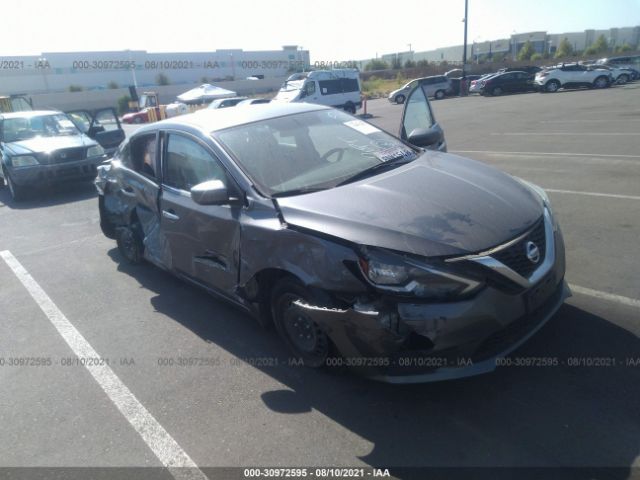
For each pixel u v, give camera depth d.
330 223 2.95
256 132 3.98
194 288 4.96
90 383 3.54
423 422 2.79
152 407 3.20
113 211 5.50
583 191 6.88
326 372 3.32
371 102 34.25
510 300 2.73
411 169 3.66
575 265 4.54
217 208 3.66
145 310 4.59
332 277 2.83
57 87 54.84
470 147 11.59
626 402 2.77
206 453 2.76
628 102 18.81
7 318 4.71
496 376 3.09
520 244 2.86
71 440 2.98
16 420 3.21
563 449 2.50
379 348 2.72
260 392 3.22
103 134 11.88
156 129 4.62
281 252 3.11
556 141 11.23
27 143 10.02
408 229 2.81
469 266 2.65
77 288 5.26
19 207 9.48
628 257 4.59
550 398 2.86
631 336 3.34
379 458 2.59
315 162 3.80
